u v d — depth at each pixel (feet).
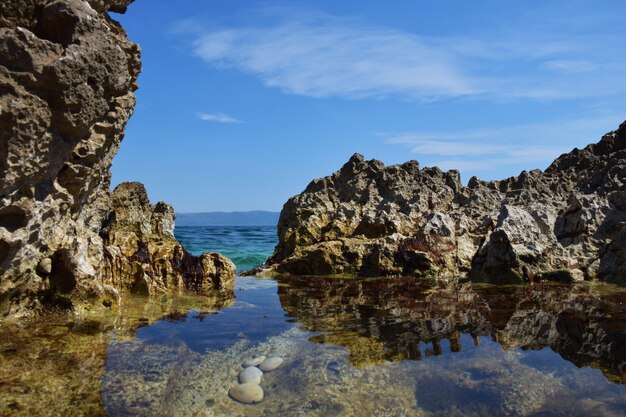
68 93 3.60
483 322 4.96
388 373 3.53
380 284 7.86
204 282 7.24
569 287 7.25
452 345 4.17
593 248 8.46
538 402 3.07
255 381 3.37
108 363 3.50
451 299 6.31
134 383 3.20
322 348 4.08
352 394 3.19
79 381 3.15
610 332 4.55
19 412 2.69
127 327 4.49
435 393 3.21
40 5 3.59
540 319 5.07
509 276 7.83
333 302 6.15
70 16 3.58
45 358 3.48
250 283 8.02
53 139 3.76
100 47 3.76
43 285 4.70
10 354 3.50
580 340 4.31
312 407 3.01
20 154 3.45
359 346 4.14
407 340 4.32
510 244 7.96
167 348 3.93
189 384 3.30
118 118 4.85
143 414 2.83
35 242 4.27
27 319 4.47
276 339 4.33
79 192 4.85
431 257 8.90
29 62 3.38
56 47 3.53
